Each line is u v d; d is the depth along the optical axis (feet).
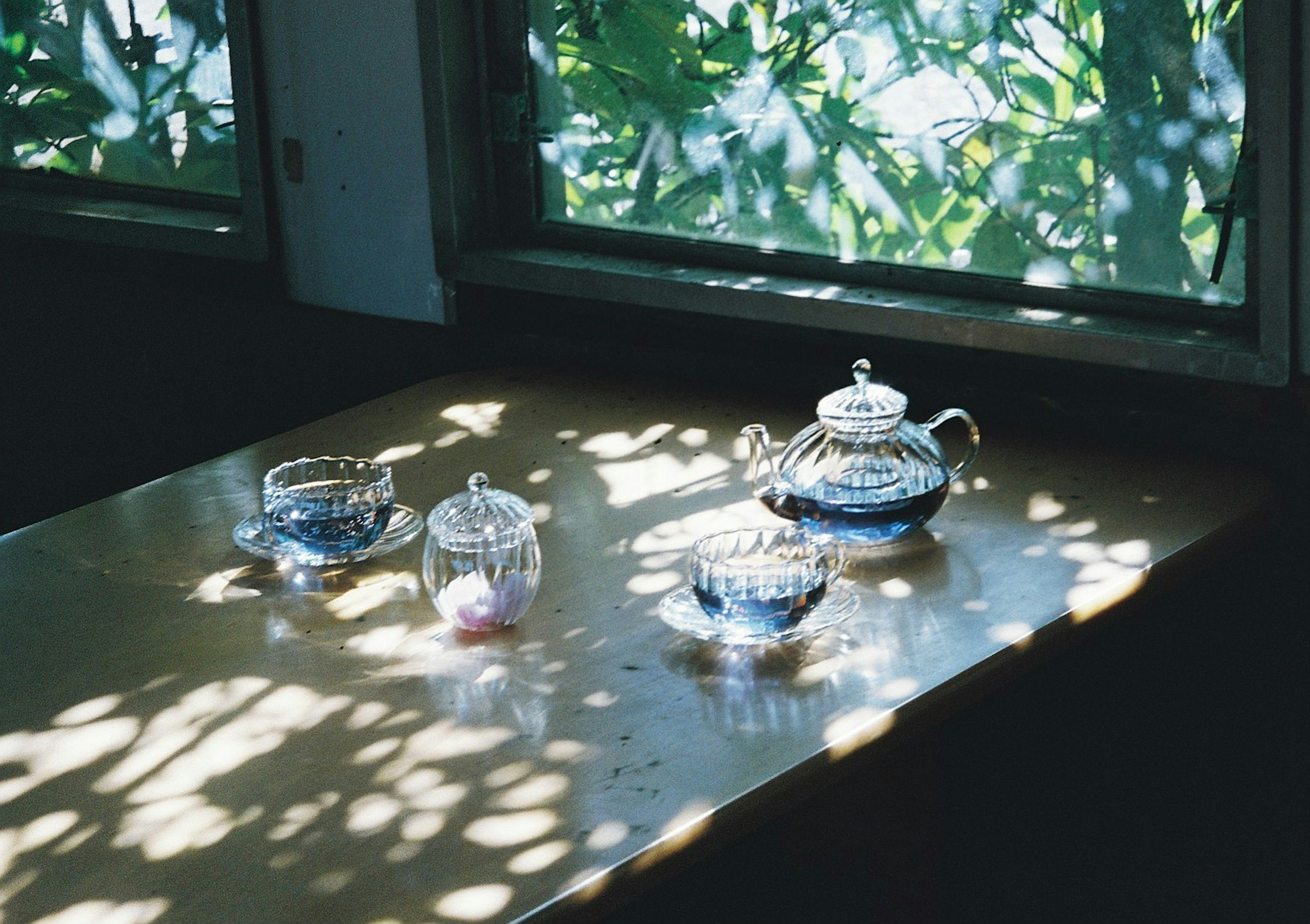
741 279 7.66
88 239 9.84
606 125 8.07
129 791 4.35
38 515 11.03
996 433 6.87
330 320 9.08
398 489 6.47
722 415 7.23
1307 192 6.00
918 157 7.18
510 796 4.24
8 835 4.17
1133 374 6.66
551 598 5.45
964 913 7.81
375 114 8.43
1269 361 6.20
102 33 9.66
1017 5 6.71
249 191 9.02
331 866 3.97
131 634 5.29
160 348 9.92
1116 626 7.01
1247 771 6.85
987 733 7.53
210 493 6.52
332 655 5.09
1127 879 7.32
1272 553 6.50
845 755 4.44
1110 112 6.63
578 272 7.96
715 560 5.32
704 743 4.46
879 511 5.56
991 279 7.15
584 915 3.85
